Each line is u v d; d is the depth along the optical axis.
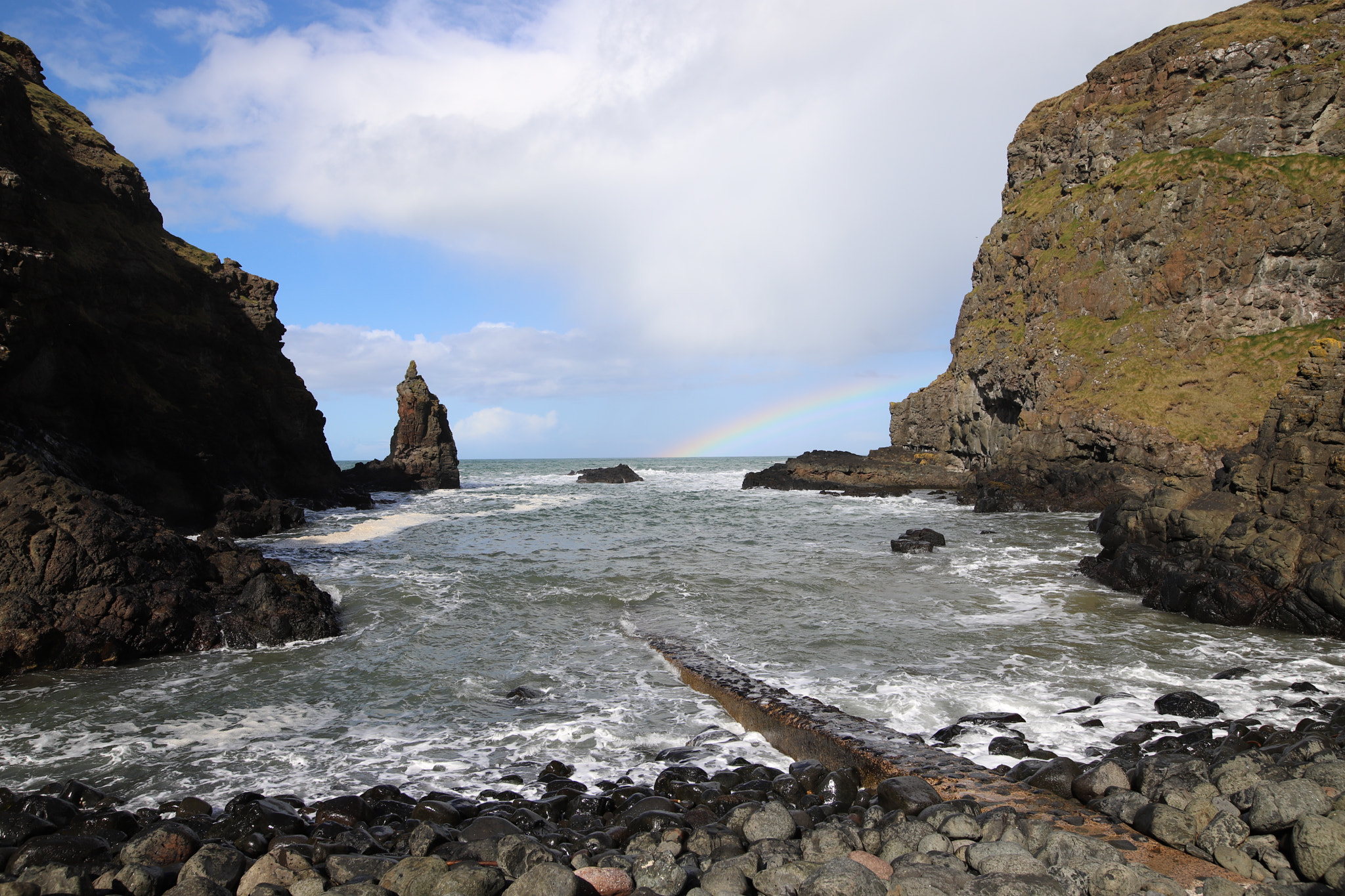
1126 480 43.62
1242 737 9.52
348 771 9.69
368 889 5.68
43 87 41.84
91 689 12.91
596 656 14.75
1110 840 6.41
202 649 15.29
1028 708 11.38
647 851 6.41
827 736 9.63
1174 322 52.06
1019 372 59.03
